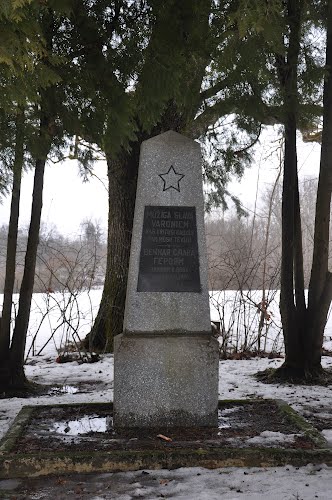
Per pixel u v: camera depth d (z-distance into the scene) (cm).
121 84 572
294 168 805
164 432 480
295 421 507
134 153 1059
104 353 1048
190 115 893
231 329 1157
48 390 743
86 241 1141
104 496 363
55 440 461
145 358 498
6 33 373
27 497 363
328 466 413
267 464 415
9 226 736
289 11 758
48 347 1147
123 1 598
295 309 797
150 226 524
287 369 784
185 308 515
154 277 518
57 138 700
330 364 894
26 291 741
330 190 784
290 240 797
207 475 397
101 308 1101
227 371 862
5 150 677
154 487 377
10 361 728
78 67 561
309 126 896
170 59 551
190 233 526
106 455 412
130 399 497
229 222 1352
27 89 445
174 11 546
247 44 614
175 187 531
